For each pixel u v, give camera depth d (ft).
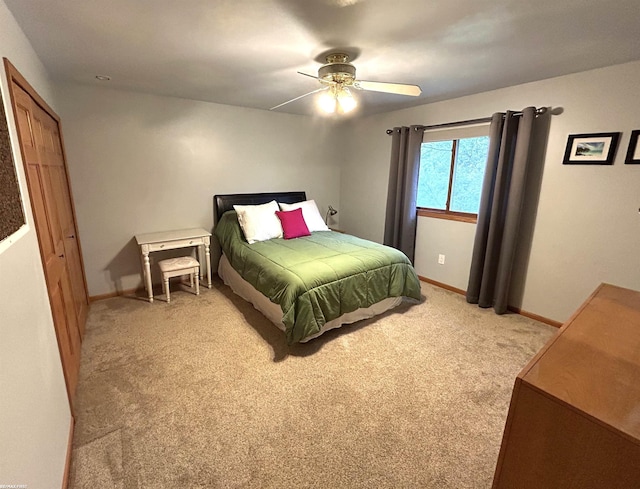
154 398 6.31
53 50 6.81
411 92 7.38
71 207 9.60
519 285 10.33
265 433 5.54
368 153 14.89
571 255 9.11
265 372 7.18
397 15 5.23
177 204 12.11
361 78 8.89
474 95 10.67
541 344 8.54
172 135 11.54
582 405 2.59
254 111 13.19
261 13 5.17
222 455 5.10
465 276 11.89
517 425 2.96
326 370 7.29
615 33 5.90
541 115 9.21
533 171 9.58
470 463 5.05
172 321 9.49
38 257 4.82
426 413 6.07
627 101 7.72
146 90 10.32
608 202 8.29
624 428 2.36
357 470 4.90
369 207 15.24
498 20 5.40
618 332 3.78
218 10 5.07
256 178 13.80
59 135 8.96
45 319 4.75
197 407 6.10
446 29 5.75
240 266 10.59
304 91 10.28
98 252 10.82
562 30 5.79
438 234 12.57
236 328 9.10
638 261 8.00
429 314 10.25
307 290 7.97
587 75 8.25
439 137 11.85
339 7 4.96
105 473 4.75
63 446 4.79
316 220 13.58
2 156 3.50
